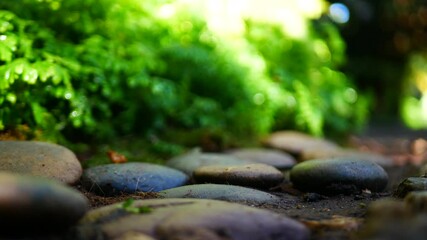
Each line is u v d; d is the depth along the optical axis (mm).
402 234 434
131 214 487
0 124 746
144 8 936
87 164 769
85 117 806
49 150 673
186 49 970
